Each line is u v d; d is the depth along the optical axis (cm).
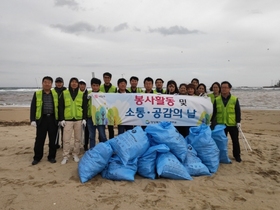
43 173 443
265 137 836
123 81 548
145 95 533
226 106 535
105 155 409
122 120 525
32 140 727
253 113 1527
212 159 458
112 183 394
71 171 453
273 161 540
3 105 2152
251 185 401
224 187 390
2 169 464
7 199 339
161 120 533
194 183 400
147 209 317
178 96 546
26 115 1417
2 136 789
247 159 549
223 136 495
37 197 346
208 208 322
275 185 404
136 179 412
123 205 326
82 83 575
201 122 549
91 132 541
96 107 520
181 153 429
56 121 505
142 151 421
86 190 369
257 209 322
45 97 495
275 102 2453
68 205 325
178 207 323
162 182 399
